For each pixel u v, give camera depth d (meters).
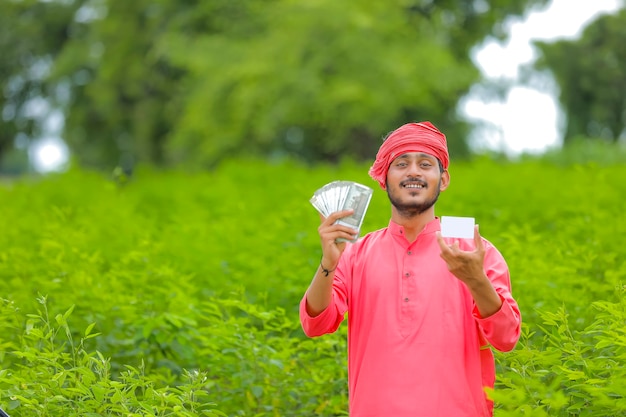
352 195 4.00
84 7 32.28
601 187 10.19
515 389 4.50
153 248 7.77
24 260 7.47
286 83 22.98
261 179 13.89
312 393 5.98
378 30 23.20
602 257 6.93
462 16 28.17
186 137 26.55
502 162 15.59
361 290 4.21
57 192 12.94
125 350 6.28
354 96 22.44
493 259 4.15
